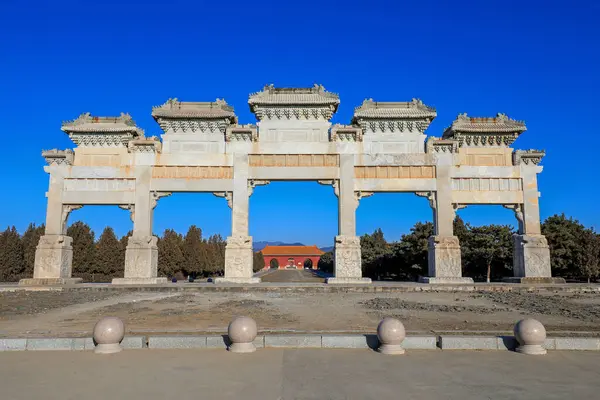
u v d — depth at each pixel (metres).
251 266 34.16
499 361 10.98
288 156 35.19
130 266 33.78
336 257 34.03
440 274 33.72
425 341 12.36
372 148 35.25
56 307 22.05
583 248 48.28
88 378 9.52
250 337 11.93
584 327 16.12
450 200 34.50
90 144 35.38
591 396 8.45
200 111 35.16
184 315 18.89
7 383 9.20
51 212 34.31
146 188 34.59
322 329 15.14
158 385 9.03
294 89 35.59
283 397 8.34
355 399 8.23
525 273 33.59
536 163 35.12
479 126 35.03
